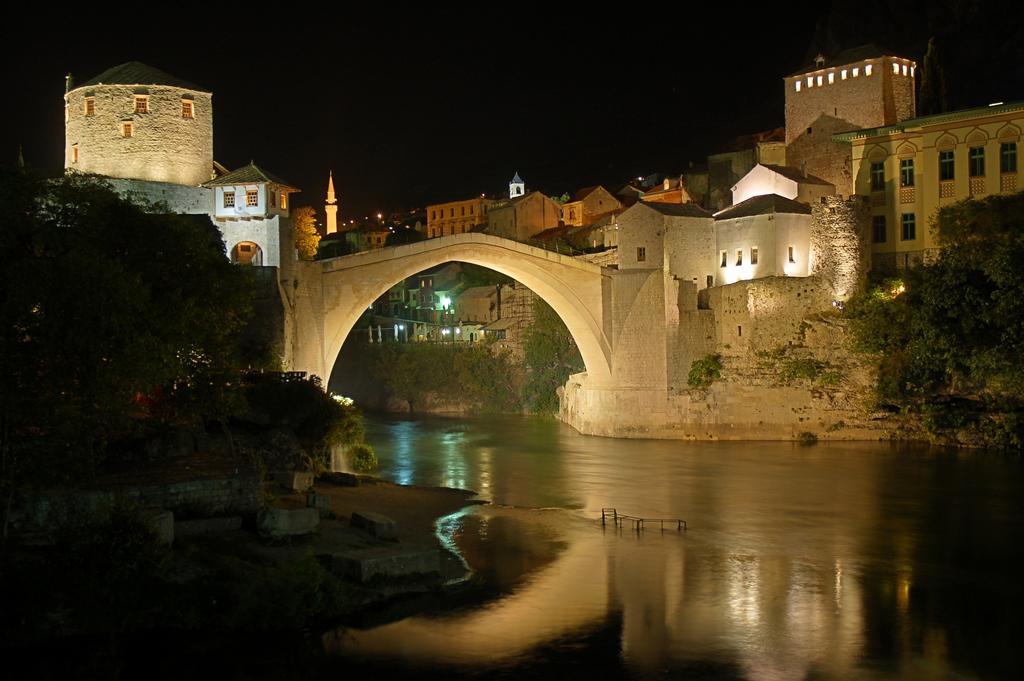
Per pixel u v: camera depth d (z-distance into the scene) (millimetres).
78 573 29844
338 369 127250
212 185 65375
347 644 30344
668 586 37094
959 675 28750
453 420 102500
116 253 38250
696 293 81688
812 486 58406
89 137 67188
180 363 38625
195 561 32469
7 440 31484
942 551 42719
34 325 31766
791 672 28859
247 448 45844
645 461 69312
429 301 138625
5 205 33031
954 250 71375
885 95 86125
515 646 30469
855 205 80688
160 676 27766
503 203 140750
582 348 85562
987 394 70750
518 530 46625
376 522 40000
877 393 74812
